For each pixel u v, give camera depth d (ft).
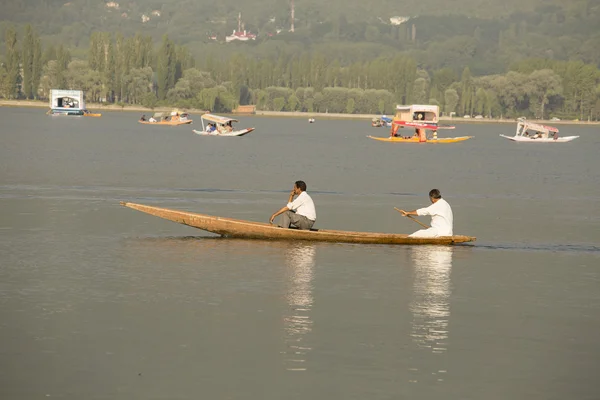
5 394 121.80
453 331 157.38
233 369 133.28
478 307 176.35
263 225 255.09
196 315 164.04
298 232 254.06
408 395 123.95
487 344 149.48
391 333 154.61
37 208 326.85
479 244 263.29
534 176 613.52
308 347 145.07
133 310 166.81
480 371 134.92
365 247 247.09
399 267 218.18
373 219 323.57
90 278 195.11
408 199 412.16
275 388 125.59
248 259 223.10
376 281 199.41
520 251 250.98
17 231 265.54
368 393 124.36
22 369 131.75
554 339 153.58
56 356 137.90
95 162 609.42
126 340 146.92
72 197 371.56
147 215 311.06
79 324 155.94
